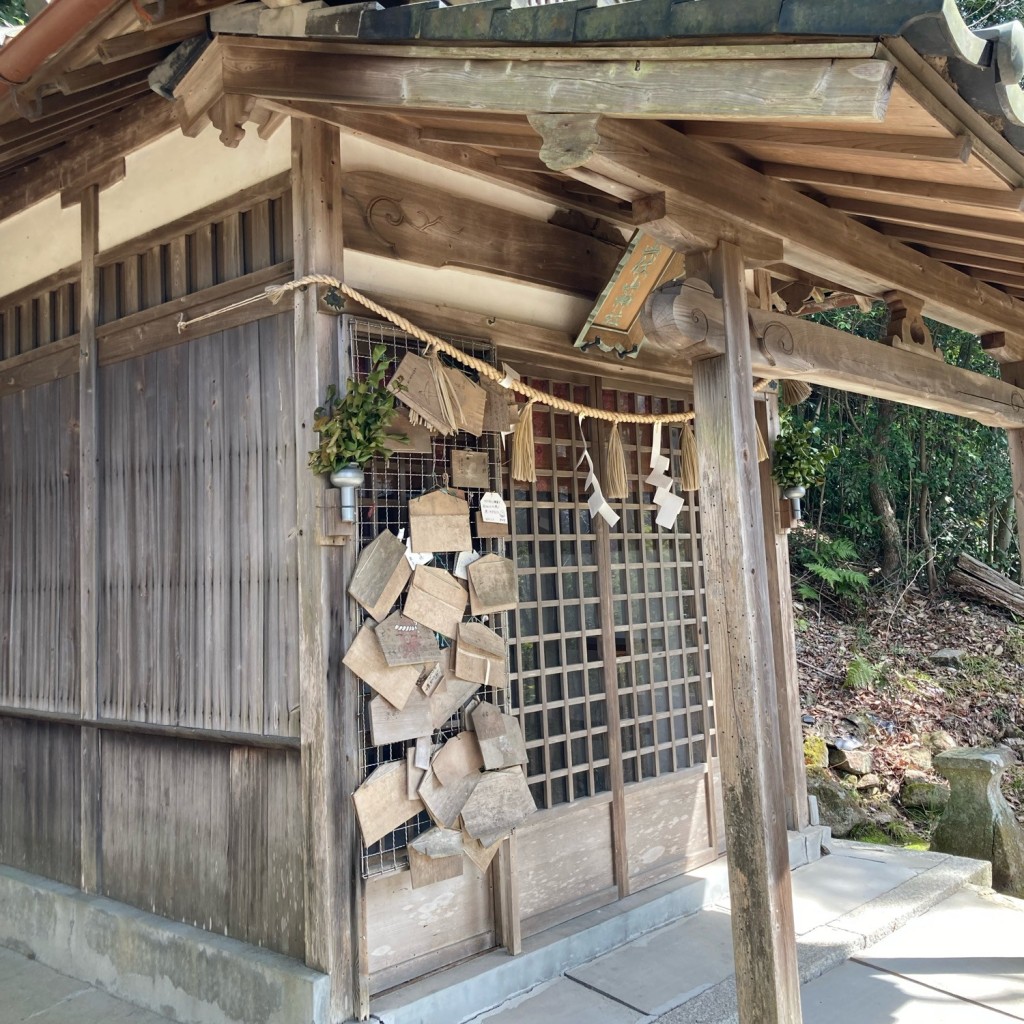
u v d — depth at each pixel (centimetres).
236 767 320
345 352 293
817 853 466
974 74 175
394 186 317
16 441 438
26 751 425
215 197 335
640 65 197
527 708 363
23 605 430
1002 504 1028
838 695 785
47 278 420
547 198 336
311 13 244
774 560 474
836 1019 311
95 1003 345
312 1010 270
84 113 365
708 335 241
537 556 377
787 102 179
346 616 289
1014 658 845
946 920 396
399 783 293
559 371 394
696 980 329
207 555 334
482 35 214
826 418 1033
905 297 333
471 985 304
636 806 405
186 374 346
